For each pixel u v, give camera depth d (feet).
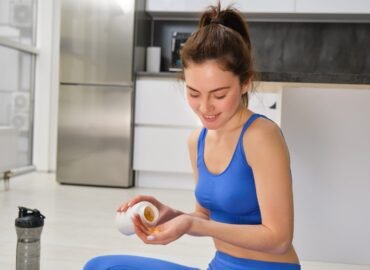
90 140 13.20
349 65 14.06
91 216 9.66
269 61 14.37
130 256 3.84
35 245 4.40
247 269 3.48
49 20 15.98
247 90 3.32
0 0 14.02
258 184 3.19
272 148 3.18
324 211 6.52
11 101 14.93
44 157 16.03
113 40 12.91
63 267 6.61
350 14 13.04
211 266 3.75
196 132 3.89
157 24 14.87
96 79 13.05
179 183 13.39
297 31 14.23
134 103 13.16
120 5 12.84
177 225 2.94
